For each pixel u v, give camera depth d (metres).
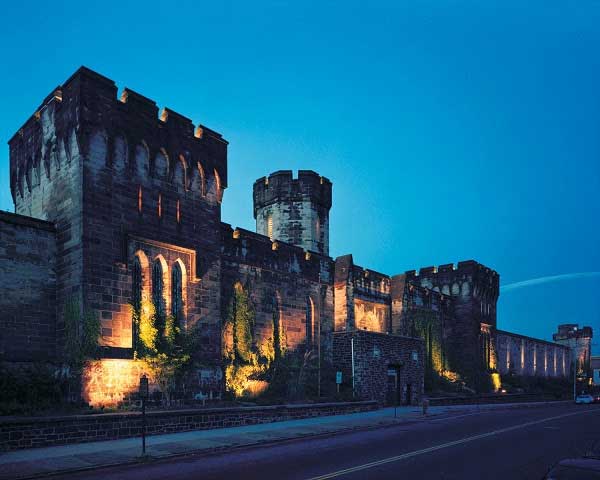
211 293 30.92
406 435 23.84
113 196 26.52
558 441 21.75
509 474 15.03
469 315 60.00
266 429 25.53
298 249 39.88
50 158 27.67
